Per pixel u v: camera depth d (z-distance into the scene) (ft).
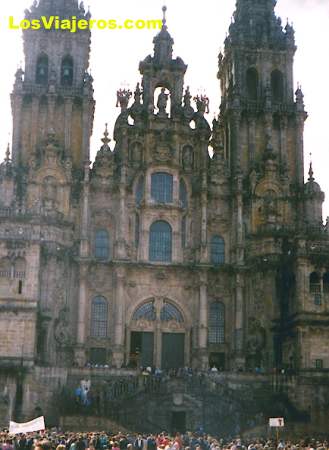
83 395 239.71
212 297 297.12
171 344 292.20
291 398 261.24
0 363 251.60
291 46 327.67
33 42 314.76
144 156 304.71
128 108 308.60
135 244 297.12
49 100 303.89
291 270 285.64
